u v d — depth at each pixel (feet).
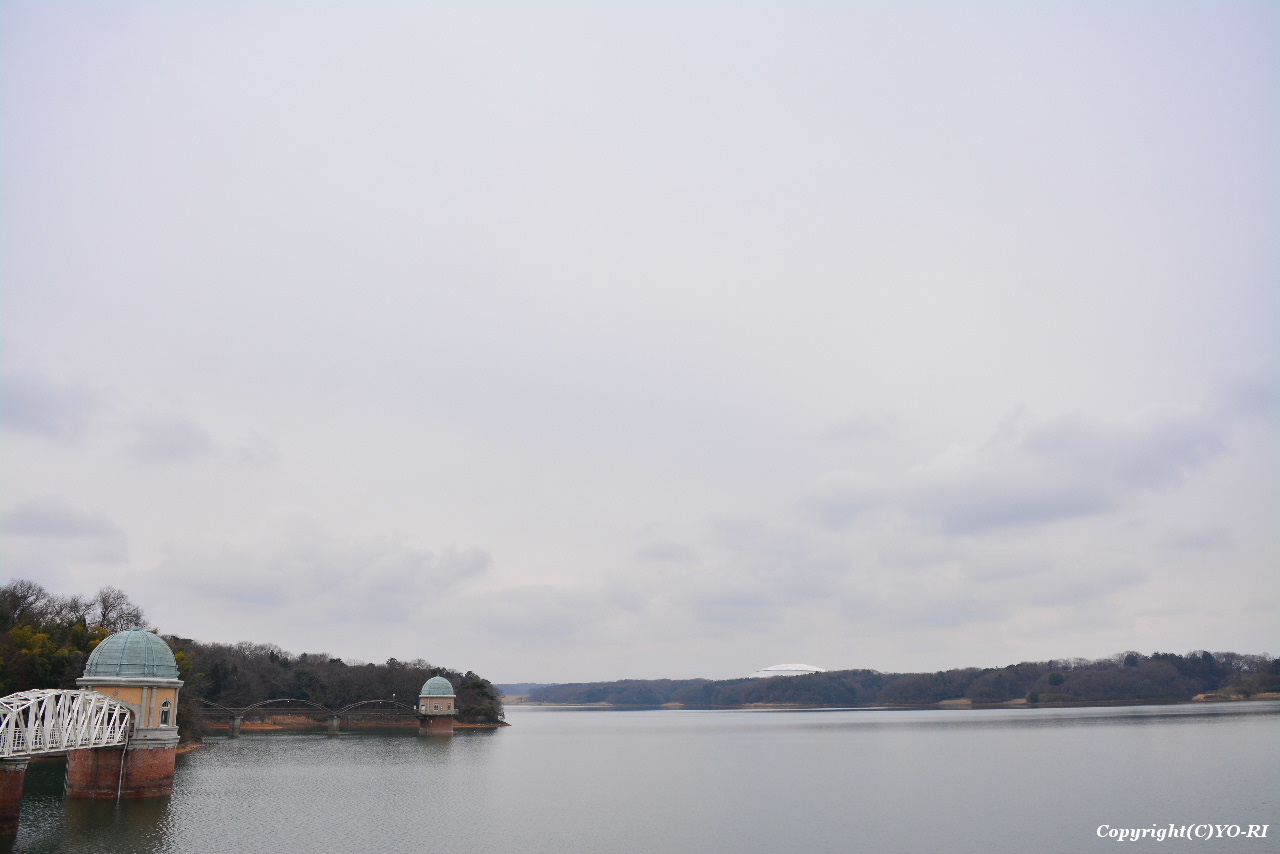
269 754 513.45
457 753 550.36
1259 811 281.33
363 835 245.04
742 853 226.17
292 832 246.88
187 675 579.89
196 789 331.98
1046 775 383.86
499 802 313.94
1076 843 237.25
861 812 288.71
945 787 350.43
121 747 282.97
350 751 547.49
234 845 227.40
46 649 443.73
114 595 600.80
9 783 225.35
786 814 285.84
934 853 226.38
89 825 245.86
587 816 282.77
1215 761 426.10
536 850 229.04
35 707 232.73
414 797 324.39
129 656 287.48
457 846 232.94
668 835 249.55
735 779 393.09
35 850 215.92
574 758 517.55
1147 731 652.07
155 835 235.61
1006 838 243.81
